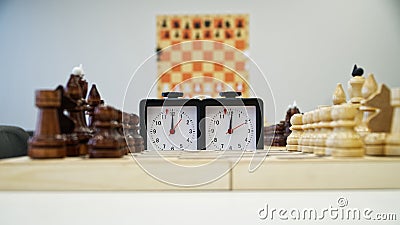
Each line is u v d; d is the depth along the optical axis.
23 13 3.57
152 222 0.56
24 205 0.57
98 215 0.56
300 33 3.59
